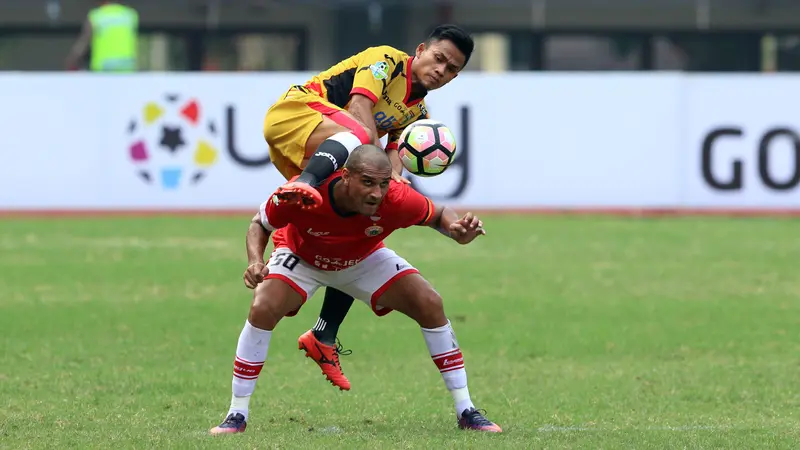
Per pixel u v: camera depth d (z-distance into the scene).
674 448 21.50
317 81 24.78
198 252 51.47
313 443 21.52
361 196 21.16
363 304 40.28
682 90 65.12
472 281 44.53
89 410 25.34
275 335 34.91
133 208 65.12
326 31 91.81
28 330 35.28
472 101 64.75
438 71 24.61
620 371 30.34
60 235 57.00
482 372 30.28
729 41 92.69
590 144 65.19
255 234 22.50
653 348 33.25
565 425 24.30
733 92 65.19
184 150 64.94
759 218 64.75
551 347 33.38
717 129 65.25
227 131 64.81
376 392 27.86
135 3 90.00
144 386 28.06
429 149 23.80
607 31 92.44
